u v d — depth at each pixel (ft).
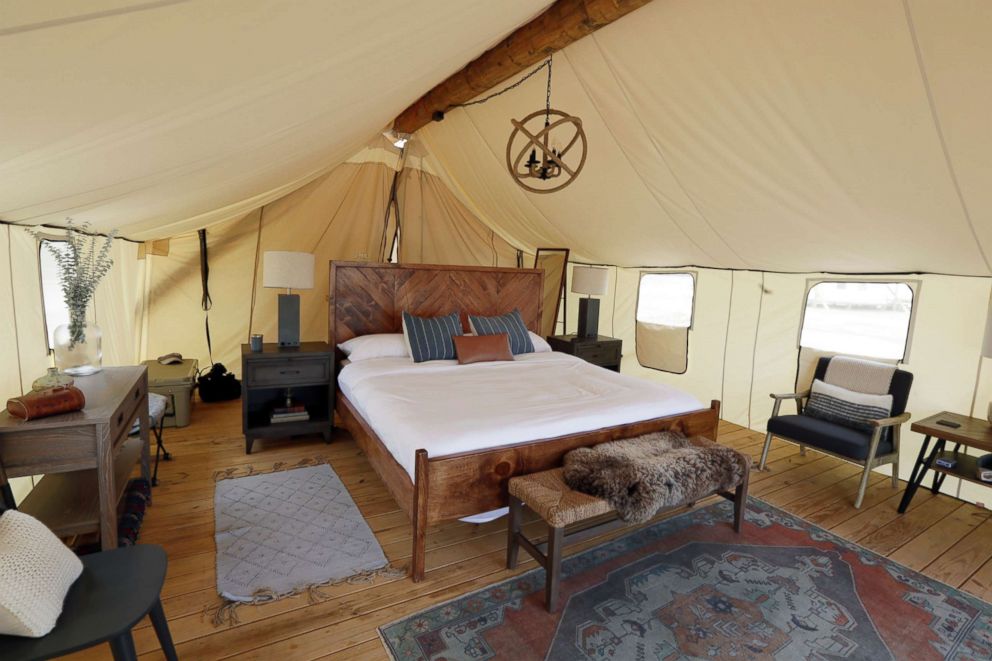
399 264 13.12
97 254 9.86
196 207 10.11
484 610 6.30
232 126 4.92
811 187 8.89
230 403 14.24
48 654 3.50
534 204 15.15
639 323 17.62
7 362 6.72
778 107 7.61
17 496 7.41
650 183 11.18
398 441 7.39
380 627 5.92
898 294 11.27
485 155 14.20
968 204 7.59
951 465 9.11
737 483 7.89
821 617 6.39
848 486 10.60
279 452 11.02
